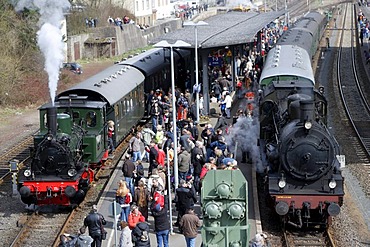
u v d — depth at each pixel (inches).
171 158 916.6
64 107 1015.6
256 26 1675.7
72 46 2645.2
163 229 703.1
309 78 1050.7
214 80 1631.4
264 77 1059.9
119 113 1181.1
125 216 781.9
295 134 776.3
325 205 776.9
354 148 1224.2
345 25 3890.3
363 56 2596.0
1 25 1907.0
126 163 876.6
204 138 1010.7
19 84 1904.5
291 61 1155.9
